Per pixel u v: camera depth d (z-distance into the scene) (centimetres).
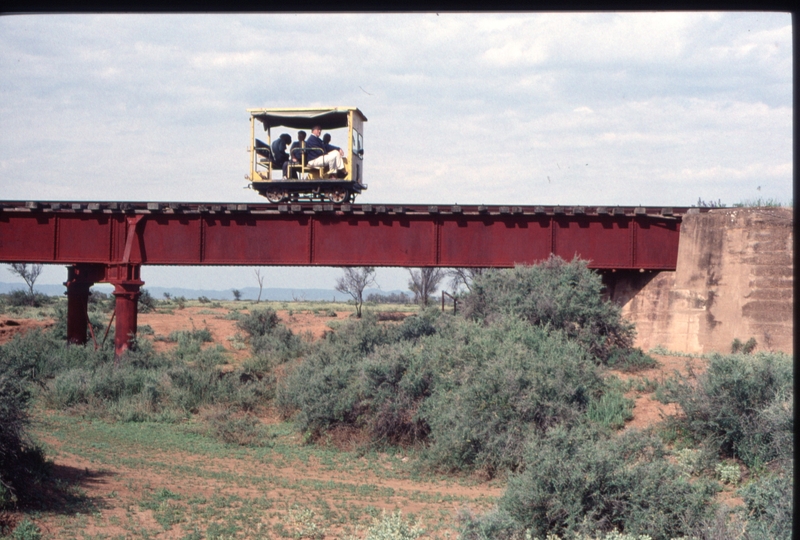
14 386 1327
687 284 2853
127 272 3050
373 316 4803
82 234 3083
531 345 2025
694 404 1603
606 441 1283
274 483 1532
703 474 1440
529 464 1176
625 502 1062
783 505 920
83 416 2336
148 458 1758
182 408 2441
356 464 1744
